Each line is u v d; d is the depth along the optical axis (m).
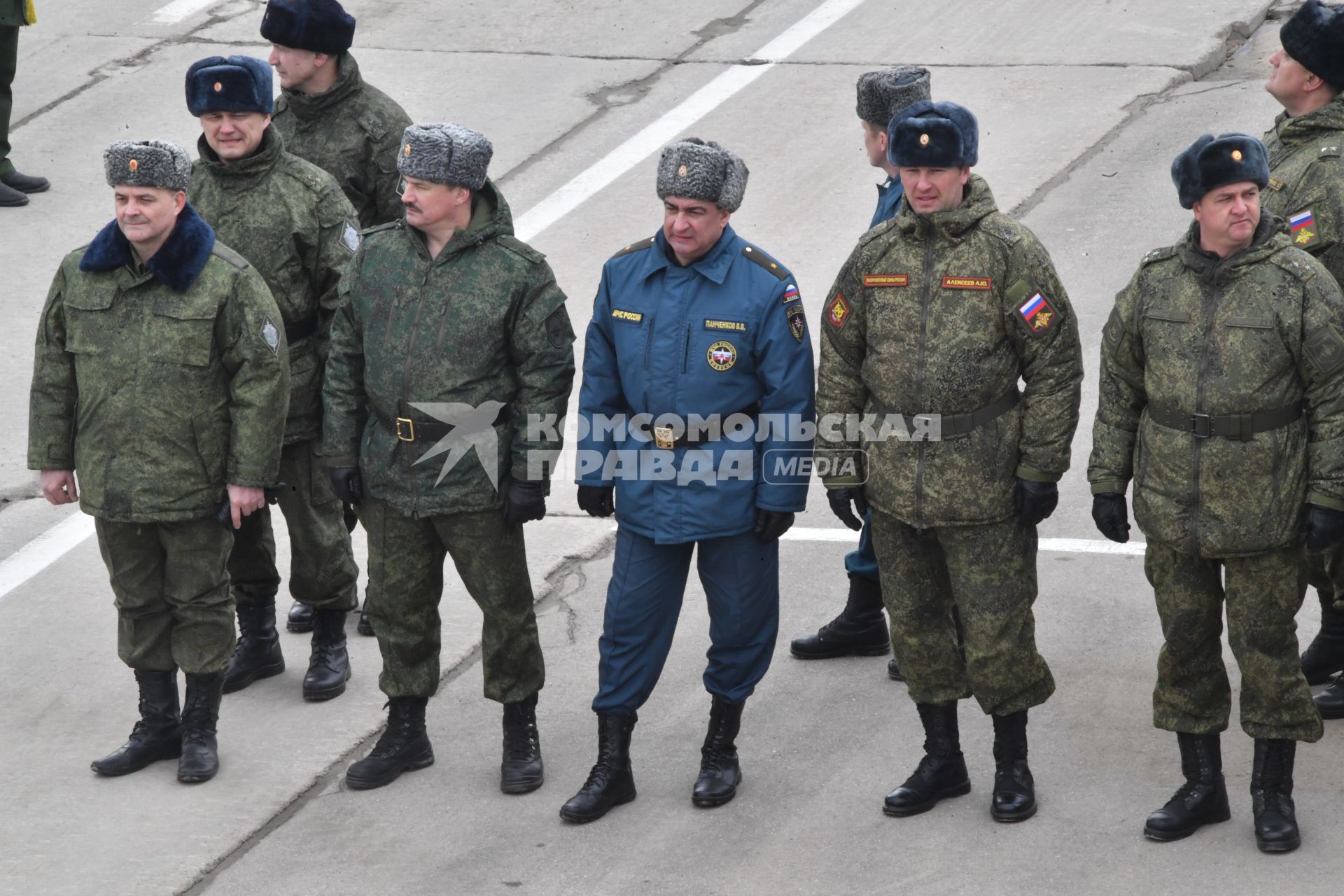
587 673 14.61
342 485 12.82
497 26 30.52
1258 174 10.75
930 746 12.48
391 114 15.12
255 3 32.09
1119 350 11.61
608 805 12.55
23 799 12.94
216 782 13.16
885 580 12.28
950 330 11.52
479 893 11.66
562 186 24.72
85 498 12.82
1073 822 12.13
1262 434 11.02
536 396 12.28
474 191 12.26
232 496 12.81
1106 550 16.08
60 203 24.77
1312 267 10.90
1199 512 11.23
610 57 29.02
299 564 14.32
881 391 11.80
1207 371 11.06
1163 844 11.78
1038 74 26.98
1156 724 11.97
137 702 14.33
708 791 12.55
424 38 30.06
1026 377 11.68
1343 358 10.74
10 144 26.45
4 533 17.42
